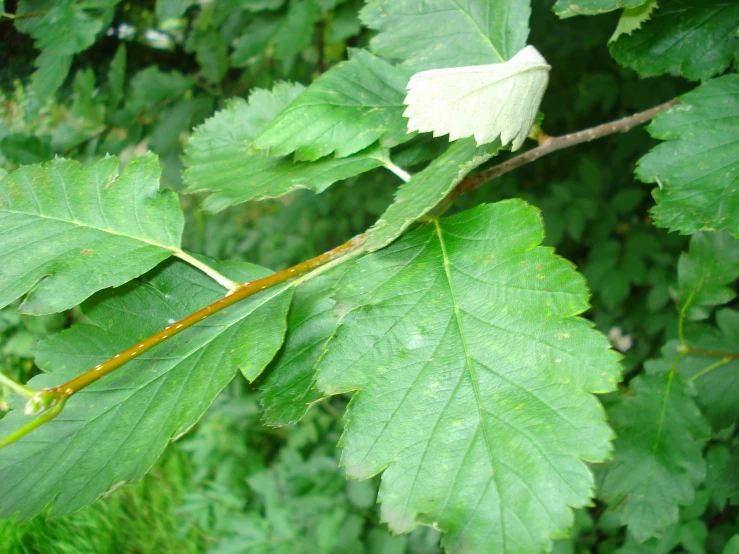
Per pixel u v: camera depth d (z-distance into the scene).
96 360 0.16
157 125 0.43
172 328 0.15
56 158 0.17
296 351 0.17
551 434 0.13
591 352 0.13
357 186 0.63
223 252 0.65
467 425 0.13
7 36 0.35
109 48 0.47
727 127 0.19
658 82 0.51
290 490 0.48
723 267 0.28
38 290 0.16
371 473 0.13
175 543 0.51
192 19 0.49
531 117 0.16
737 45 0.21
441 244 0.16
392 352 0.14
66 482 0.14
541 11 0.51
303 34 0.36
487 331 0.14
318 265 0.16
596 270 0.50
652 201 0.54
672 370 0.27
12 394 0.15
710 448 0.34
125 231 0.17
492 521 0.12
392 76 0.20
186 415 0.15
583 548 0.43
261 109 0.22
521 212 0.15
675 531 0.37
